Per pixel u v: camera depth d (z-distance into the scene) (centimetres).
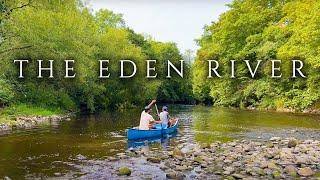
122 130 2338
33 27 2723
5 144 1783
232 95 5378
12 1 2570
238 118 3291
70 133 2172
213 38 5597
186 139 2016
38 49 2916
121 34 4981
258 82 4684
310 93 3906
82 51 3428
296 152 1593
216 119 3216
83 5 4219
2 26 2650
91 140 1941
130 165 1391
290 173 1254
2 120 2527
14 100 3105
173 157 1514
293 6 4459
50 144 1802
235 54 5053
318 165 1376
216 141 1866
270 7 5169
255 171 1273
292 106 4125
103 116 3425
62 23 3042
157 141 1944
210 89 6406
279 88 4331
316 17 3397
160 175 1254
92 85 3850
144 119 2114
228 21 5216
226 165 1380
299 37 3706
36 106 3262
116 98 4972
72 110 3766
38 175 1243
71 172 1285
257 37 4731
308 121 2959
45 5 2794
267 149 1661
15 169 1319
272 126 2622
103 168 1343
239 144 1800
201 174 1263
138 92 5478
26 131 2205
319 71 3731
